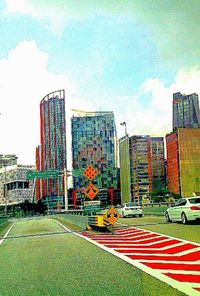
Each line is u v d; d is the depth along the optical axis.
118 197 127.50
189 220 24.17
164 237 17.61
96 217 22.69
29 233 26.14
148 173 136.00
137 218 35.50
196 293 7.35
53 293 7.86
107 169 133.62
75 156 133.25
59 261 12.16
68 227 30.86
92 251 14.20
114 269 10.30
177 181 114.06
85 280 9.02
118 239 18.09
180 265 10.48
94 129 135.00
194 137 114.44
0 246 18.25
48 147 139.50
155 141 137.88
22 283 9.11
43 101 141.50
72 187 136.00
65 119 136.25
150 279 8.81
